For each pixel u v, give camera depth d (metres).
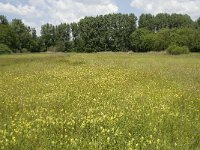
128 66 28.72
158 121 9.92
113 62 33.50
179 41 89.81
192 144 8.38
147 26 135.38
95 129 9.45
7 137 8.79
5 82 18.78
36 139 8.56
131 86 16.81
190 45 89.38
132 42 113.31
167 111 11.30
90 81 18.33
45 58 40.59
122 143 8.29
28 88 16.50
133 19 117.88
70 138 8.64
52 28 130.00
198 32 92.44
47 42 129.25
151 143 8.20
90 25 115.25
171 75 22.08
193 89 16.31
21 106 12.51
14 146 8.15
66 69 24.88
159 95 14.38
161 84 17.75
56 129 9.45
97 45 116.19
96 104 12.61
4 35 105.44
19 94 15.05
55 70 24.50
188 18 139.50
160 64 32.00
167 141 8.42
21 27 123.50
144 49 109.69
